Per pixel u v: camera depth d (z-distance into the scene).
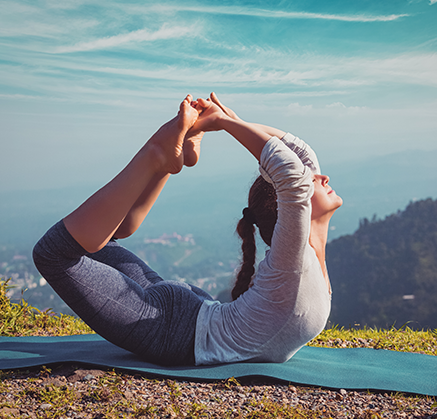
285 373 2.04
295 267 1.87
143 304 2.00
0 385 1.92
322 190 2.07
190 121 1.90
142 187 1.90
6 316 3.59
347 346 3.25
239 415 1.69
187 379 1.97
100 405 1.75
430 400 1.89
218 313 2.09
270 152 1.84
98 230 1.79
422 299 75.25
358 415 1.71
